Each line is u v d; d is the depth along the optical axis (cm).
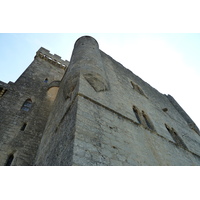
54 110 1076
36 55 1848
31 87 1399
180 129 1252
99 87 766
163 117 1180
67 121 588
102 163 429
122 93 951
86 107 583
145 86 1532
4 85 1211
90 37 1168
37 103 1280
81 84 688
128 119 726
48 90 1462
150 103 1215
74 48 1125
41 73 1656
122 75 1256
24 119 1098
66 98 776
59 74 1809
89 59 893
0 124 973
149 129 802
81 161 393
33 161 871
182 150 908
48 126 1003
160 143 777
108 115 642
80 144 434
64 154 455
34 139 1001
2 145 873
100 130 537
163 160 664
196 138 1352
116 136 570
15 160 838
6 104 1117
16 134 973
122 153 521
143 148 632
